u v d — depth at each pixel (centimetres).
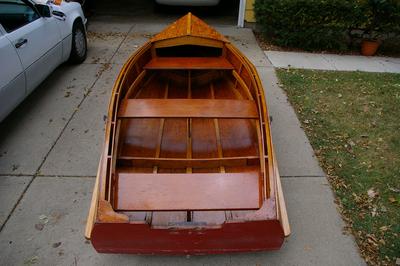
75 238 325
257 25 857
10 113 474
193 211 289
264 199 271
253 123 365
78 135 463
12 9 454
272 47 780
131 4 1115
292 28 747
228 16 1012
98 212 239
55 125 482
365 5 716
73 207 357
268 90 586
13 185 382
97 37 800
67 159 421
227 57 497
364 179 404
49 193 373
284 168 416
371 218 352
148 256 308
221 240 253
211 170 326
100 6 1083
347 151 449
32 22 486
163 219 286
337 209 362
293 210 359
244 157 320
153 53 489
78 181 390
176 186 283
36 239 323
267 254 312
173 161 317
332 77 642
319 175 407
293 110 533
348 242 326
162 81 489
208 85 495
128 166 322
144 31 852
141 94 432
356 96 579
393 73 670
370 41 754
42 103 531
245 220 236
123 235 243
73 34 618
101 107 525
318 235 332
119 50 729
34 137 457
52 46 530
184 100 355
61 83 589
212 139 376
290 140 466
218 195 281
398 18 721
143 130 377
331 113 529
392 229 340
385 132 489
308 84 611
